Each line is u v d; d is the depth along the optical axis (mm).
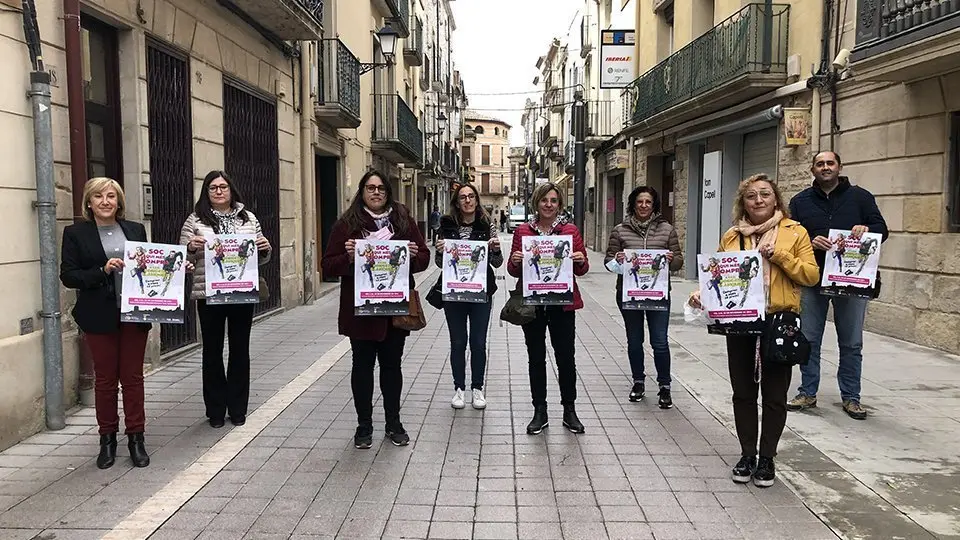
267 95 10109
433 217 36938
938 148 7645
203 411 5406
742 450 4105
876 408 5477
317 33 10258
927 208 7812
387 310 4406
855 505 3732
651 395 6020
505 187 98000
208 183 4871
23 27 4652
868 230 5078
